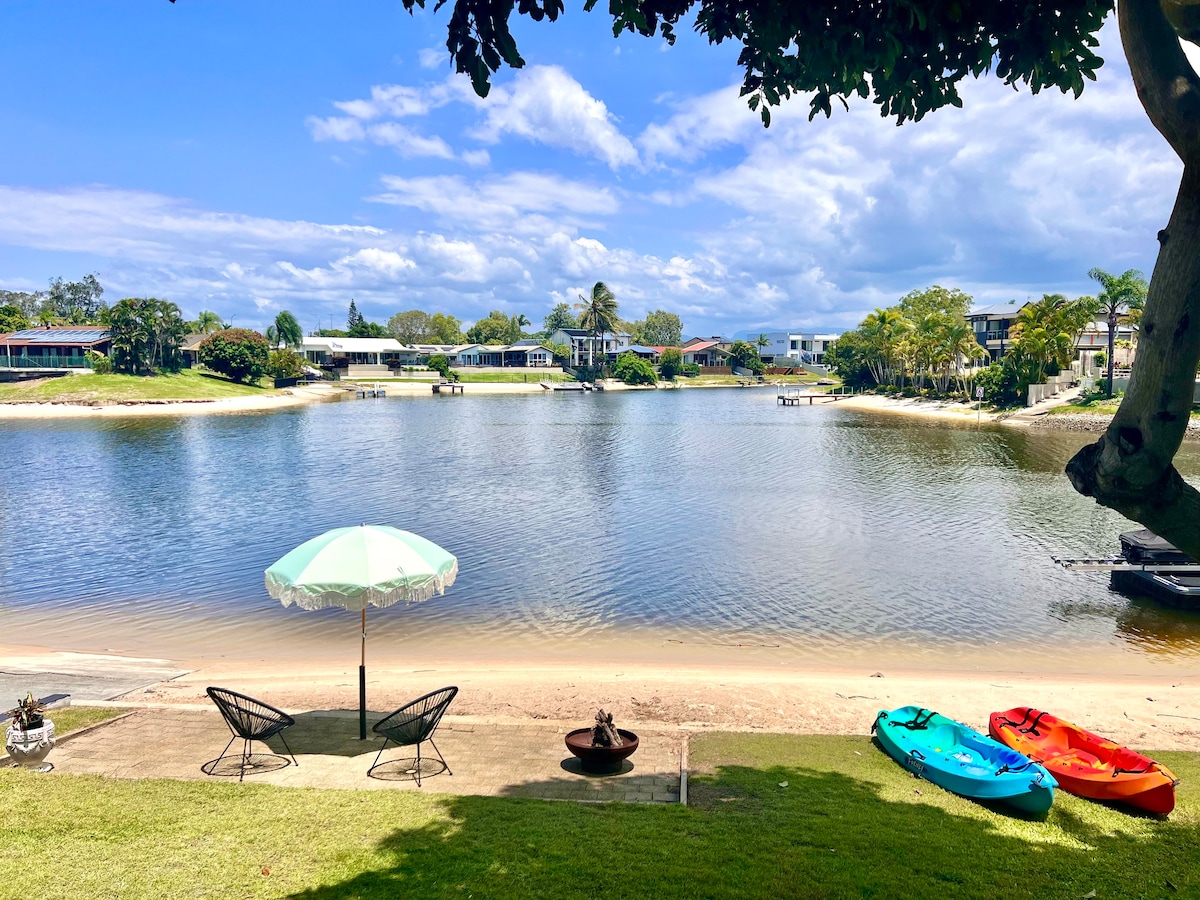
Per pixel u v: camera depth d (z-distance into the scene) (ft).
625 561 88.53
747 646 62.75
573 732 36.65
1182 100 15.79
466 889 22.71
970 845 26.76
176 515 113.50
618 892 22.71
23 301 593.83
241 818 27.25
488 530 104.06
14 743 32.30
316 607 33.30
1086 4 21.70
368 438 221.05
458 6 19.65
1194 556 17.30
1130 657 60.59
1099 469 17.13
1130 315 249.34
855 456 181.68
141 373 362.12
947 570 85.30
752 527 106.52
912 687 50.78
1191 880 24.72
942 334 337.72
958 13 20.16
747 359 614.34
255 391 384.88
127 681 48.78
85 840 25.12
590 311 545.85
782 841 26.43
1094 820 29.99
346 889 22.59
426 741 37.11
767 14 22.13
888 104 24.44
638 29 23.45
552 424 269.03
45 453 185.57
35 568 85.30
